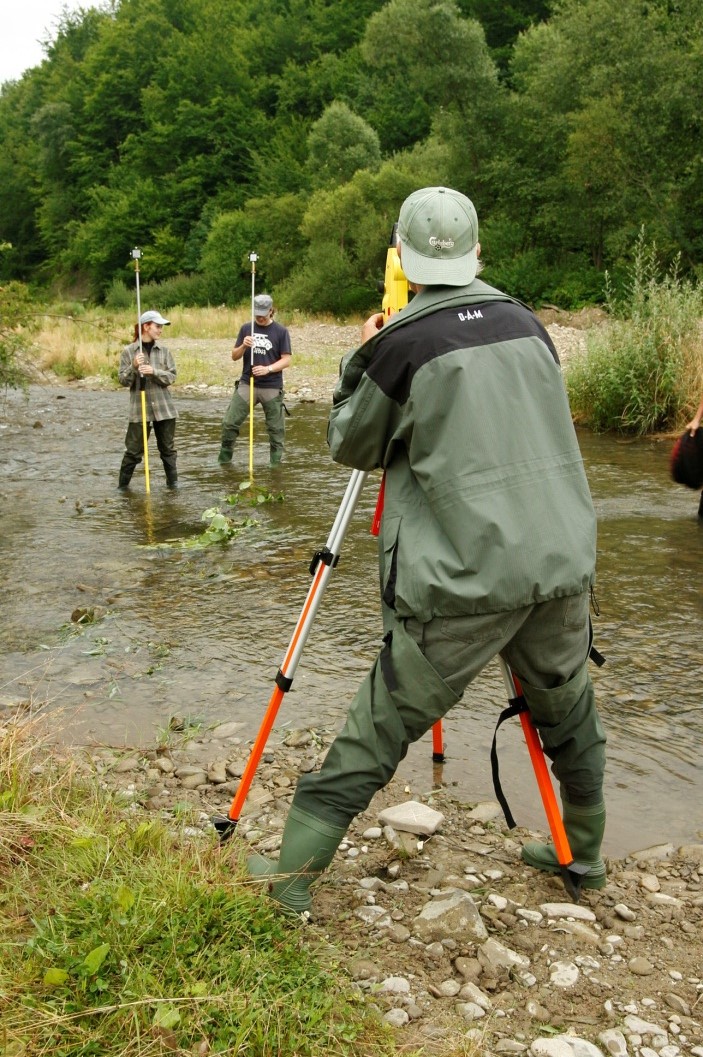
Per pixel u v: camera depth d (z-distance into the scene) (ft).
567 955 9.04
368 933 9.24
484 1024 8.05
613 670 16.34
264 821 11.41
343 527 9.82
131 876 8.95
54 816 10.07
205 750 13.48
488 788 12.56
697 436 25.58
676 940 9.37
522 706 9.42
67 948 7.90
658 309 42.80
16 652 17.20
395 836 11.10
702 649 17.20
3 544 24.52
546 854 10.50
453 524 8.17
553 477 8.46
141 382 30.53
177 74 224.94
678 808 12.12
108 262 209.36
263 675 16.17
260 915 8.69
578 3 103.40
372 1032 7.69
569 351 60.70
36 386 61.93
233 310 125.18
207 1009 7.43
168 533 25.63
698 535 24.68
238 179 212.43
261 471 34.27
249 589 20.77
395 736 8.71
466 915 9.35
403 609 8.43
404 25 120.06
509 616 8.28
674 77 92.02
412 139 188.75
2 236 258.78
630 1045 7.88
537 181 111.65
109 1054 7.07
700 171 91.09
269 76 236.22
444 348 8.34
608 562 22.39
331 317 116.98
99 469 35.14
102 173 233.55
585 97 99.76
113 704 15.03
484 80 118.83
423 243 8.79
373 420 8.74
